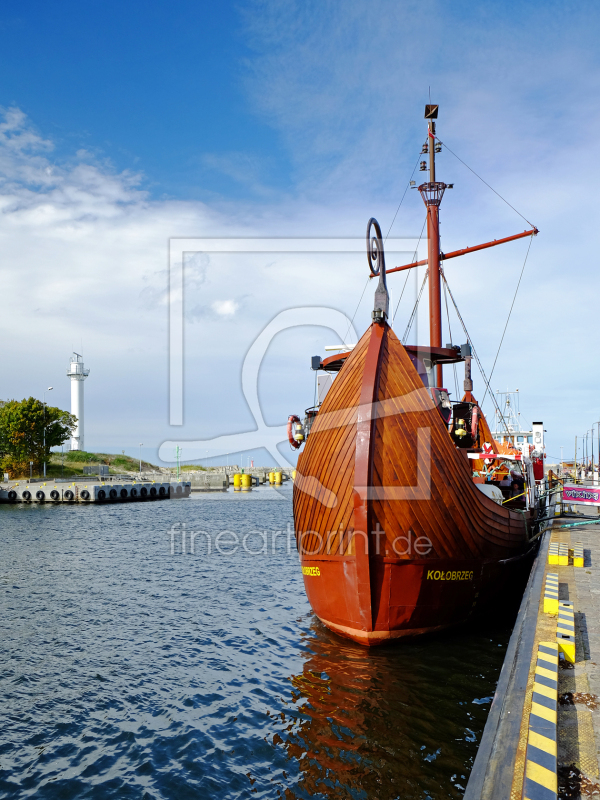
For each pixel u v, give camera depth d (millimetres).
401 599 10023
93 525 38188
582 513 21938
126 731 8641
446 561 10156
